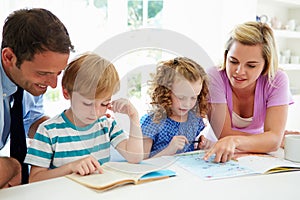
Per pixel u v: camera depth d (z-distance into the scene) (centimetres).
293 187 78
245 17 219
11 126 108
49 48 85
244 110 128
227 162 94
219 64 130
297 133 122
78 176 81
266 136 108
